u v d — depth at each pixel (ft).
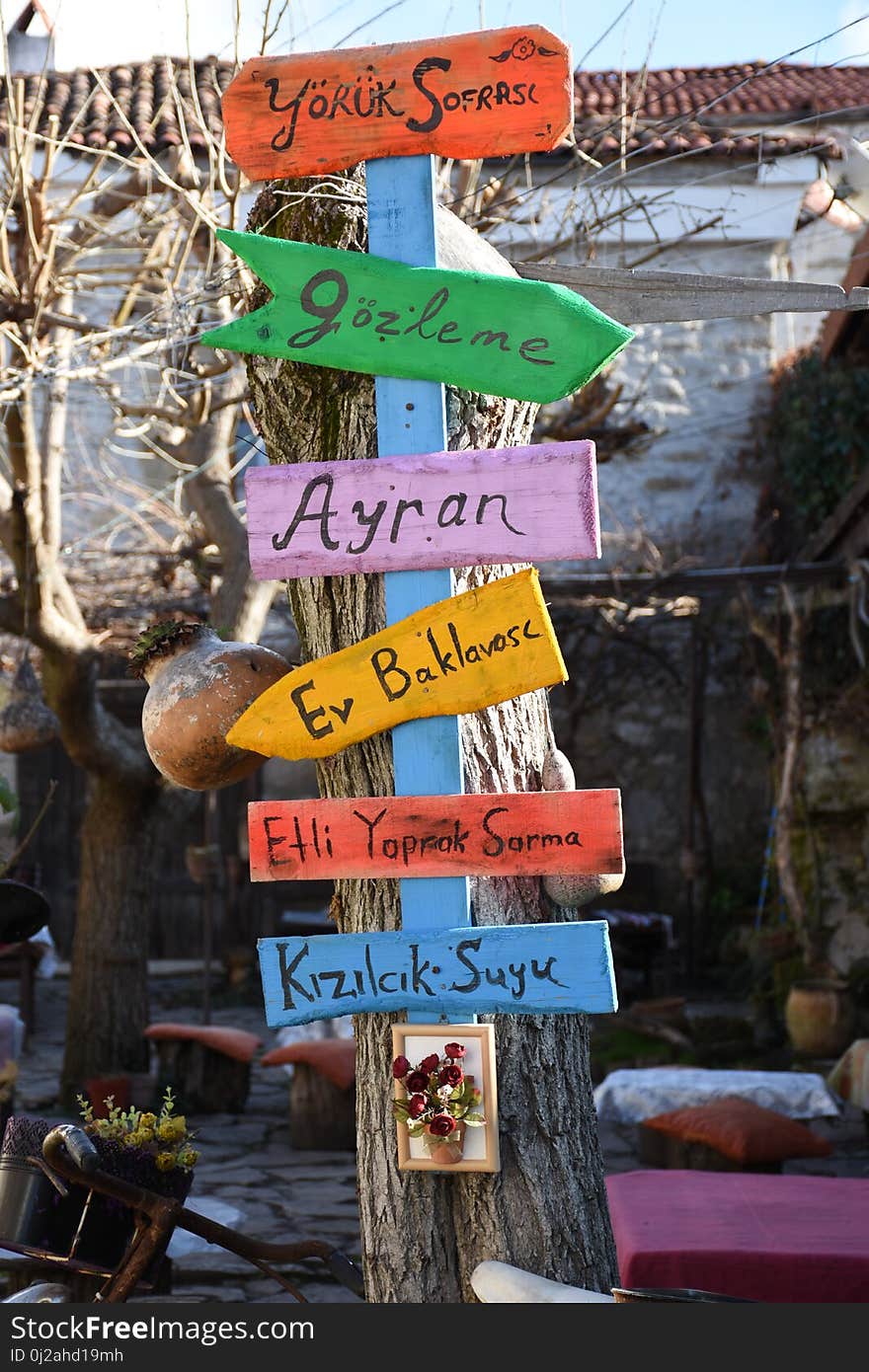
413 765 7.95
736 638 42.55
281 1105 27.73
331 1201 20.02
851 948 34.60
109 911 27.78
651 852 44.06
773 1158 18.10
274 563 8.04
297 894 45.44
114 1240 9.66
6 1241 9.47
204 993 33.12
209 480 26.89
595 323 7.73
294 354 8.11
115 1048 27.45
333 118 8.13
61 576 26.55
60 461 25.34
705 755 43.80
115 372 34.65
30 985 35.45
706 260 37.86
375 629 8.30
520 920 8.24
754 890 42.34
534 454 7.72
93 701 26.94
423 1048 7.95
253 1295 15.87
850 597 31.60
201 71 26.43
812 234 38.81
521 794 7.77
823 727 35.45
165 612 33.30
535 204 24.44
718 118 32.27
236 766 8.79
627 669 44.32
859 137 22.24
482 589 7.77
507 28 7.91
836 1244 10.90
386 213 8.12
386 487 7.91
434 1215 8.20
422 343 7.95
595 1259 8.23
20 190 18.20
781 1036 31.58
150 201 23.26
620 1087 21.77
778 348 42.47
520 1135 8.20
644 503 42.14
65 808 45.93
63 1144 9.05
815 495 36.24
